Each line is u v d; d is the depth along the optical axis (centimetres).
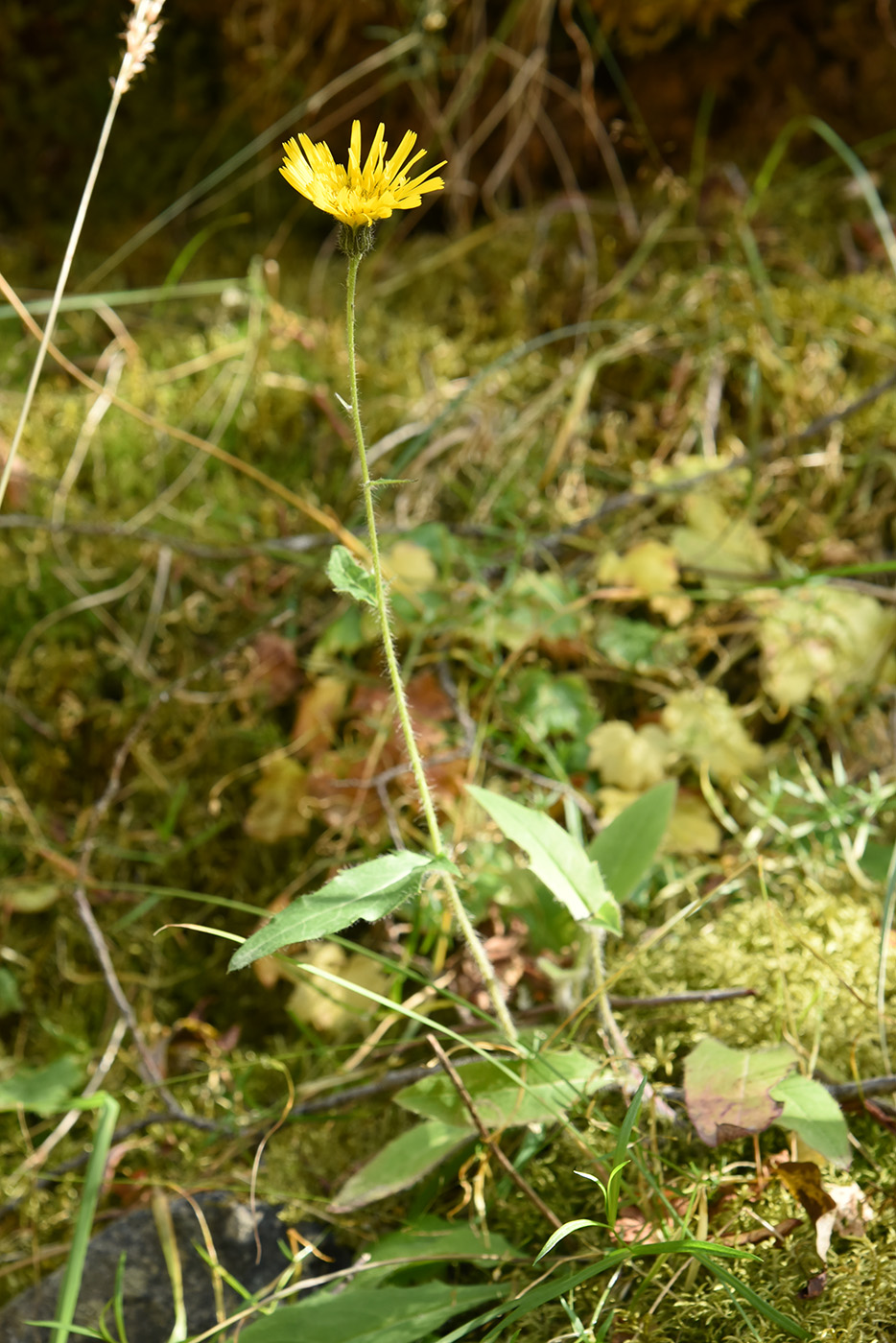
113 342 95
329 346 88
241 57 104
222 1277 56
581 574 76
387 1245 55
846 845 65
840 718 72
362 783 66
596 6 93
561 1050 57
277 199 109
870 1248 52
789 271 90
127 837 71
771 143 100
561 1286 49
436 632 72
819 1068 57
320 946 65
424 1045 62
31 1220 60
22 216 114
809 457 79
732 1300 50
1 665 78
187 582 80
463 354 90
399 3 97
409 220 104
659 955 61
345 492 82
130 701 75
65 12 109
